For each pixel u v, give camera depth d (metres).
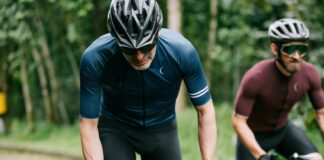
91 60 2.59
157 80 2.69
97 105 2.68
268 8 7.79
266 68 3.41
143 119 2.92
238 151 3.68
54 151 9.46
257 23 9.66
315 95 3.53
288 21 3.18
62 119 13.84
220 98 15.74
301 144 3.64
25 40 11.12
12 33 10.70
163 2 12.08
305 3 6.25
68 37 11.76
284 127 3.71
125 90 2.74
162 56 2.63
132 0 2.34
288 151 3.74
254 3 8.05
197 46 13.69
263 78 3.39
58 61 14.14
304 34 3.11
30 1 10.08
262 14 9.30
